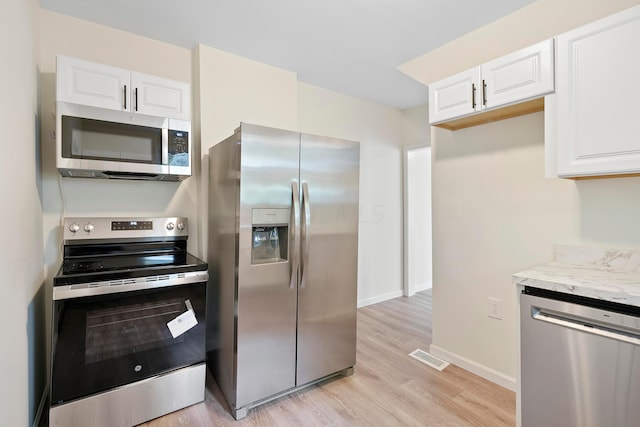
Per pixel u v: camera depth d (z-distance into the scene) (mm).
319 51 2527
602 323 1258
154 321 1764
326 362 2111
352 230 2223
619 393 1216
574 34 1531
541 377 1434
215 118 2443
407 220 4172
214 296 2178
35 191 1714
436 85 2154
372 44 2430
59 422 1521
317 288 2057
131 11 1992
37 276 1748
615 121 1415
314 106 3307
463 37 2344
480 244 2236
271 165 1854
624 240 1646
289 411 1843
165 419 1769
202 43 2383
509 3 1954
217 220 2137
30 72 1616
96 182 2119
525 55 1701
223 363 1981
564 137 1562
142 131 1897
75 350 1558
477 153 2252
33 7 1707
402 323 3219
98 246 2039
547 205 1916
